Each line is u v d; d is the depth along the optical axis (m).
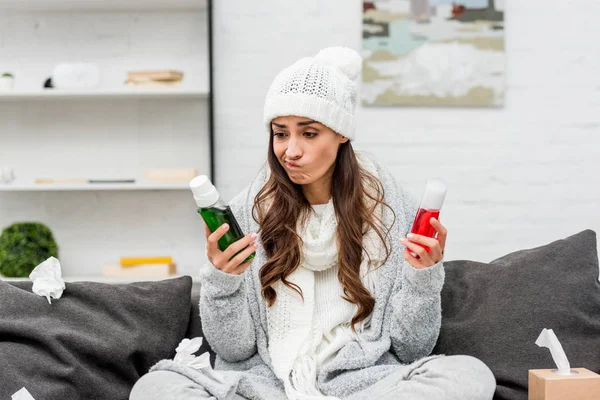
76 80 2.95
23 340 1.65
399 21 3.01
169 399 1.34
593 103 3.06
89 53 3.11
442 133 3.04
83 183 2.94
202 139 3.12
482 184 3.05
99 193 3.13
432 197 1.47
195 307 1.88
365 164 1.84
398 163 3.05
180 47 3.11
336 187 1.74
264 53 3.06
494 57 3.02
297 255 1.69
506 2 3.04
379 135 3.04
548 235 3.05
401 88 3.02
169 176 2.95
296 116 1.62
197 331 1.84
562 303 1.72
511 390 1.62
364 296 1.68
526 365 1.65
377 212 1.77
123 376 1.69
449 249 3.05
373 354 1.62
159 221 3.13
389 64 3.01
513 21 3.04
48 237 2.99
